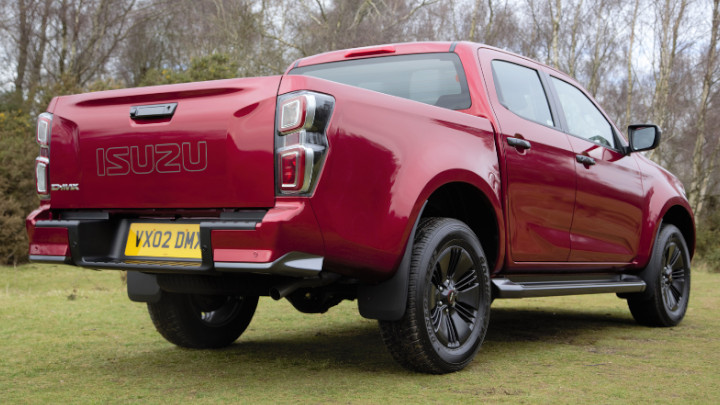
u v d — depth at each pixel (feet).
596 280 15.12
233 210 9.05
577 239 13.75
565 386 9.77
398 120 9.85
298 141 8.51
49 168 10.39
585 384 9.91
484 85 12.23
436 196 11.64
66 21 111.96
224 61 61.41
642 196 15.98
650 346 13.47
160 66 127.13
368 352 12.59
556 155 13.16
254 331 15.28
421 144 10.13
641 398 9.12
